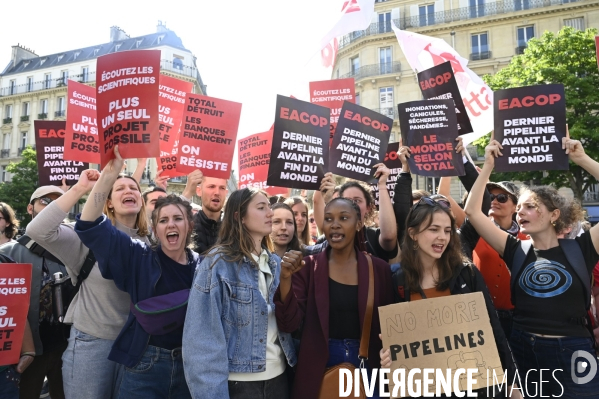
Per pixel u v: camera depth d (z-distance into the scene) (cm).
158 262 270
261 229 252
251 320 236
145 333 253
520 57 1833
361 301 256
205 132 471
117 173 268
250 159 596
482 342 239
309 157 405
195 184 460
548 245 289
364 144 422
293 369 265
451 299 247
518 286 289
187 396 261
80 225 249
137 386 249
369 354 254
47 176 464
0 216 405
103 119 283
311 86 580
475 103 576
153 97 284
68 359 280
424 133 394
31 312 332
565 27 1714
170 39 4288
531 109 340
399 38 627
